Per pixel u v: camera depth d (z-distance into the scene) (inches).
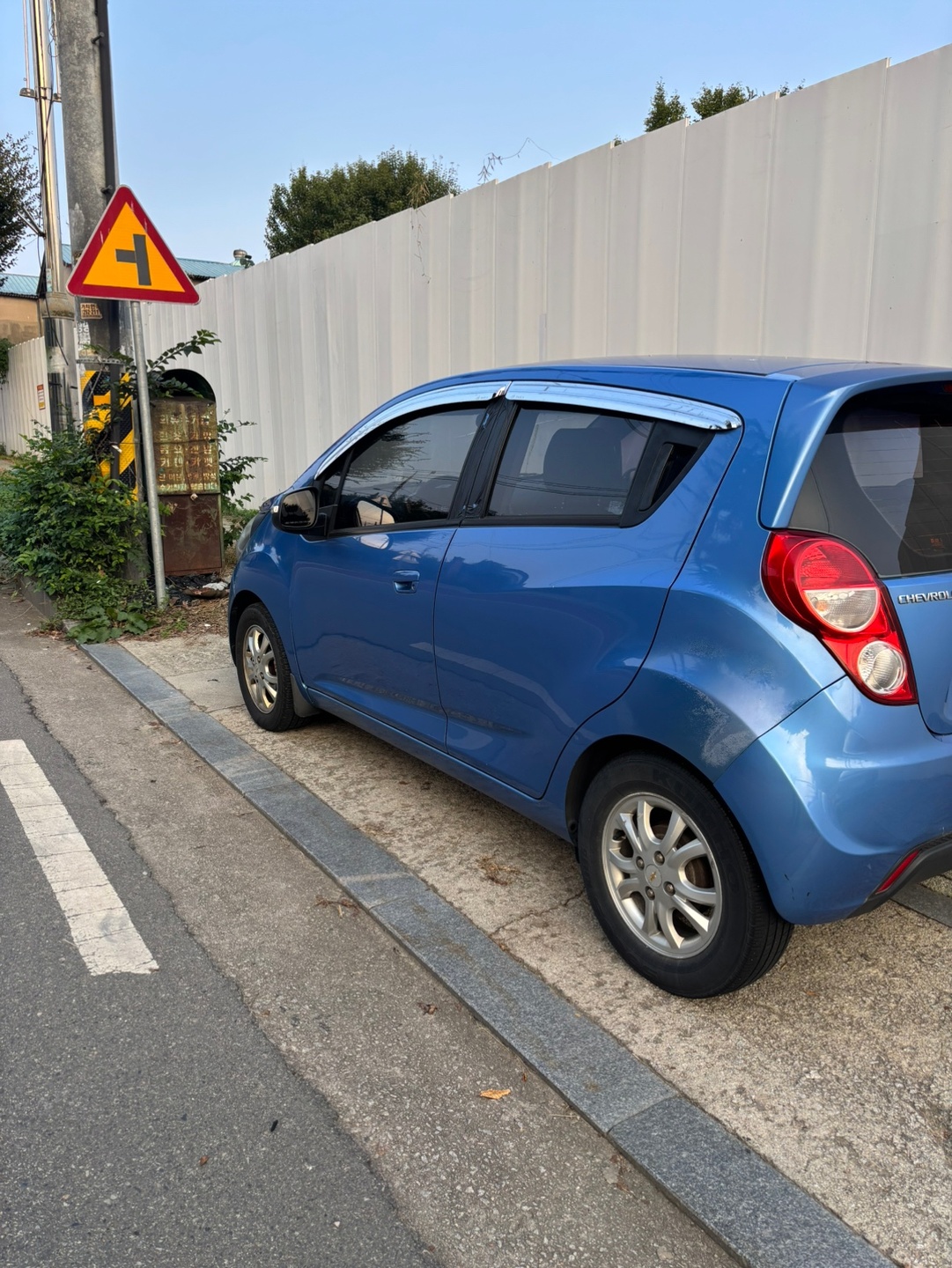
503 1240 77.7
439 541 132.1
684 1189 81.4
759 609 90.6
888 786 88.4
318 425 371.9
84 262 249.3
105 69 282.7
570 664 109.2
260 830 150.7
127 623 269.1
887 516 93.4
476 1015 104.5
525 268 254.2
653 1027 102.2
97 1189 82.0
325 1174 84.0
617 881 110.4
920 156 165.2
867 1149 85.9
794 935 119.3
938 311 166.1
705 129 201.6
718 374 103.9
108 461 291.6
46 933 121.1
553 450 118.8
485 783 128.9
